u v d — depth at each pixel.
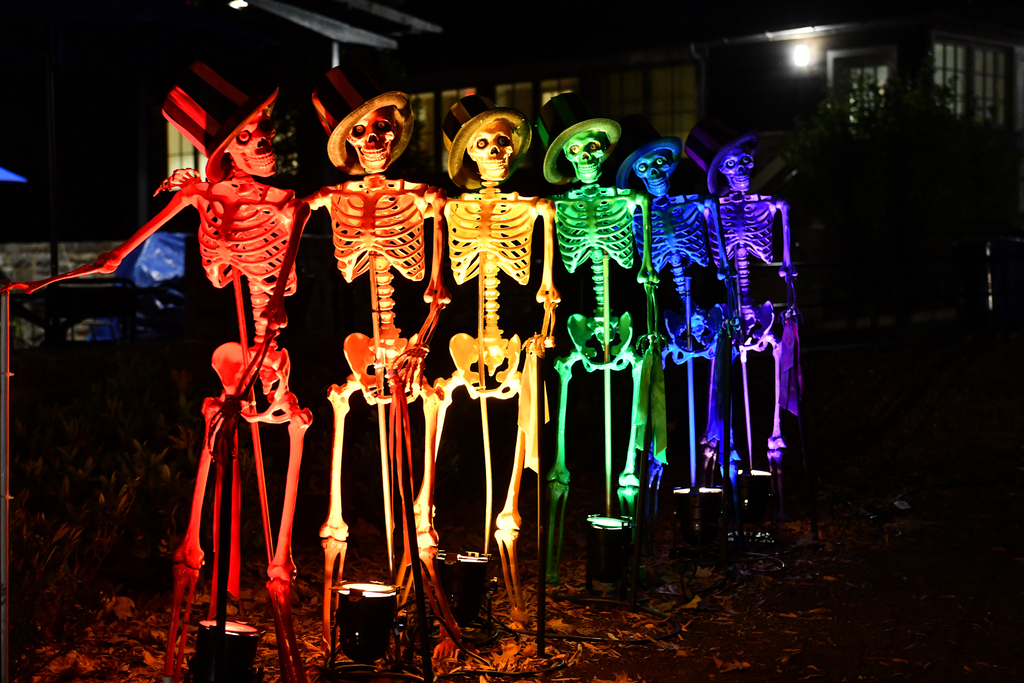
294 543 5.81
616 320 4.95
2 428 3.16
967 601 4.92
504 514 4.45
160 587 5.02
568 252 4.65
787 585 5.21
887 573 5.36
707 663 4.22
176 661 3.76
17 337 10.97
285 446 6.61
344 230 3.74
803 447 5.98
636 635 4.50
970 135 16.72
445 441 6.70
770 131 19.03
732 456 5.73
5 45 9.64
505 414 7.39
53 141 9.48
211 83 3.38
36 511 4.97
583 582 5.26
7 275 13.61
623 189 4.64
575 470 7.64
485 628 4.40
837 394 10.30
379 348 3.80
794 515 6.52
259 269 3.51
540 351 4.21
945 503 6.65
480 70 20.97
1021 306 13.91
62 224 17.67
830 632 4.57
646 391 4.87
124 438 5.71
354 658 3.83
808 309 16.44
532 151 19.89
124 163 18.14
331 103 3.65
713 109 19.47
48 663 4.06
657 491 5.68
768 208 5.52
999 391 10.09
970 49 19.59
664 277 10.52
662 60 19.59
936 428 8.90
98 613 4.49
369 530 5.93
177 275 12.08
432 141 21.66
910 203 16.16
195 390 6.88
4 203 17.47
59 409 5.92
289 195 3.51
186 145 17.31
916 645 4.40
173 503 5.13
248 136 3.40
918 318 16.75
